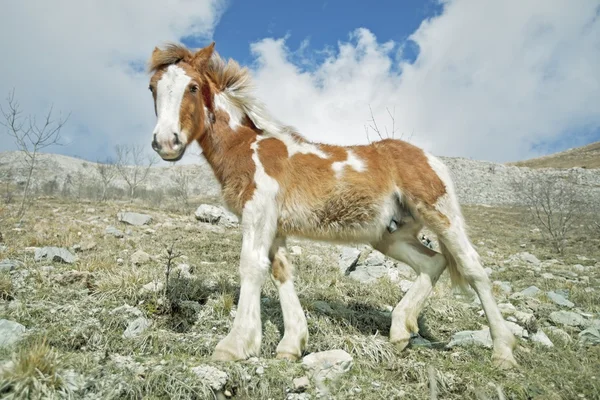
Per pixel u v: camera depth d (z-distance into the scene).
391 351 3.62
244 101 3.88
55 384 2.43
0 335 3.14
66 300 4.06
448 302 5.25
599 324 4.86
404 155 3.86
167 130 3.29
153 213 12.34
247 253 3.38
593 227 17.17
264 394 2.74
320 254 8.44
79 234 8.02
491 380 3.05
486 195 35.56
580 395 2.92
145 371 2.70
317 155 3.71
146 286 4.36
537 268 9.55
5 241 6.80
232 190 3.60
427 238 8.92
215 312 4.14
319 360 3.21
